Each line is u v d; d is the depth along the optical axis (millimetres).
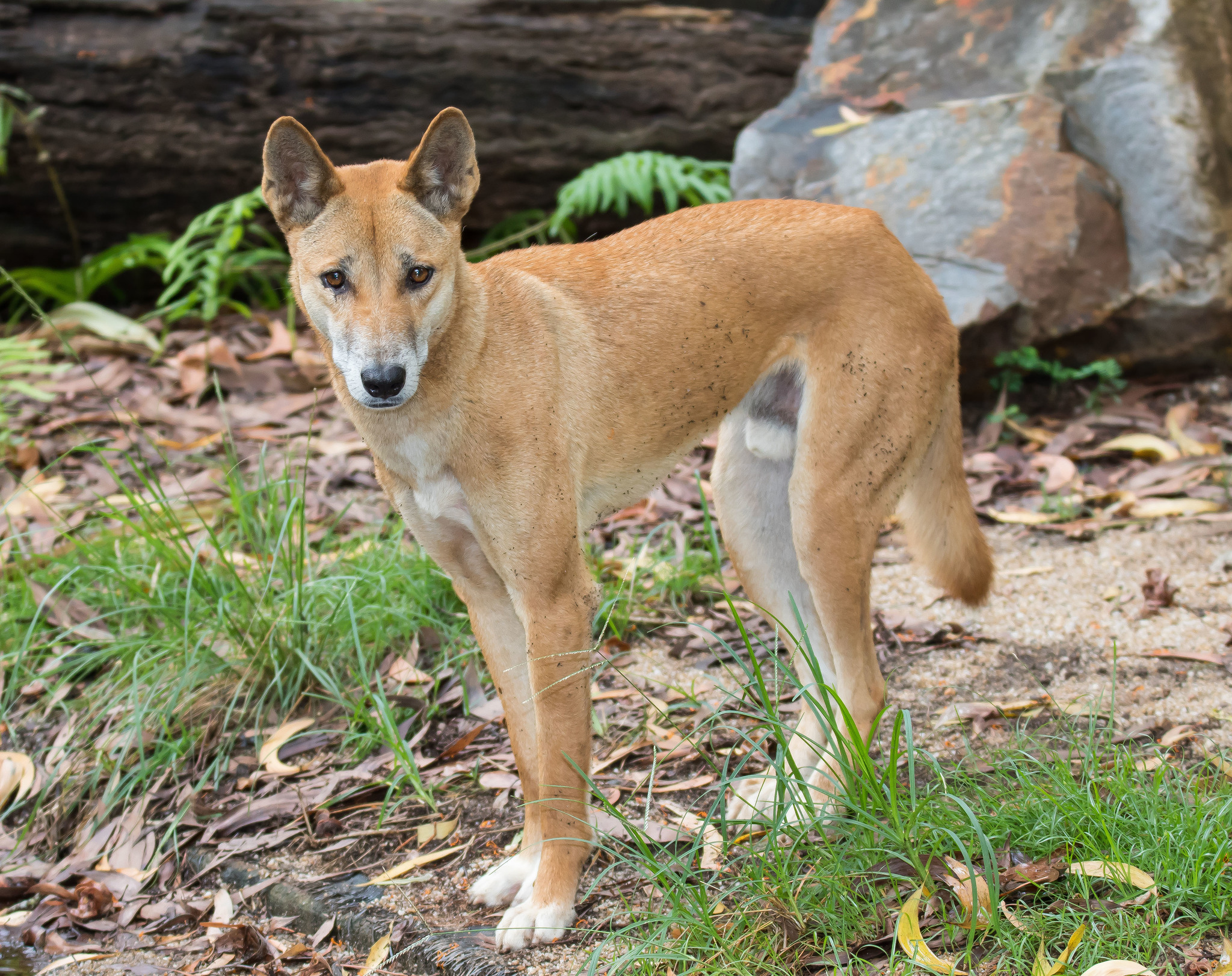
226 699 4438
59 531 5066
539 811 3383
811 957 2869
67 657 4746
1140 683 3959
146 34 7562
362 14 7637
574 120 7891
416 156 3061
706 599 4867
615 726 4094
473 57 7680
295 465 6055
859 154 6535
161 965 3357
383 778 4000
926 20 6961
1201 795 3145
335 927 3371
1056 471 5551
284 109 7703
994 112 6359
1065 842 3023
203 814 3990
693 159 7809
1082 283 6047
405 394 2967
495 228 8219
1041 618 4480
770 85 8023
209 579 4699
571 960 3023
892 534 5332
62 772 4227
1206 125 6195
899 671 4262
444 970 3072
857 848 3068
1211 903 2775
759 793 3471
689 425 3580
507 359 3193
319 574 4828
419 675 4422
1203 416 5957
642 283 3461
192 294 7574
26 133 7520
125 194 7902
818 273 3510
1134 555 4832
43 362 7359
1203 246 6078
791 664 4090
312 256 3082
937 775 3504
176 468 6160
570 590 3221
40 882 3783
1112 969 2557
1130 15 6414
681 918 2914
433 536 3293
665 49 7879
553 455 3211
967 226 6121
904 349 3516
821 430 3482
